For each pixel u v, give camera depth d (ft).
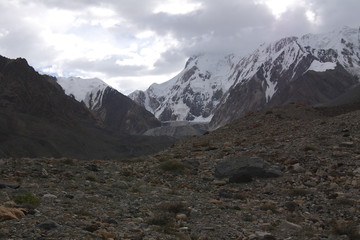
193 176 77.92
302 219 52.19
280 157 85.30
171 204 52.19
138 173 78.07
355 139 89.97
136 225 42.96
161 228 42.60
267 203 59.36
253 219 50.42
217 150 101.40
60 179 65.16
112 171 77.71
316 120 122.72
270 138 106.93
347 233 45.80
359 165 75.15
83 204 49.32
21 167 70.08
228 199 61.72
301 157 83.05
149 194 60.54
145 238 38.63
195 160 90.38
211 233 43.60
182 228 43.88
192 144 118.93
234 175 74.33
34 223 37.70
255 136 116.47
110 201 53.26
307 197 63.00
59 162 78.79
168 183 71.82
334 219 51.26
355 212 54.90
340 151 83.92
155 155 106.42
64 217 41.16
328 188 66.64
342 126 103.30
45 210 43.29
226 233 43.91
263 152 90.27
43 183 60.59
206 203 57.21
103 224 40.86
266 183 71.56
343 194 62.23
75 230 37.19
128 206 51.42
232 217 50.88
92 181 66.74
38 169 69.62
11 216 38.11
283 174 75.61
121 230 40.24
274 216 53.11
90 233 36.65
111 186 63.77
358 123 102.73
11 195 49.44
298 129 114.42
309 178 71.82
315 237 44.04
